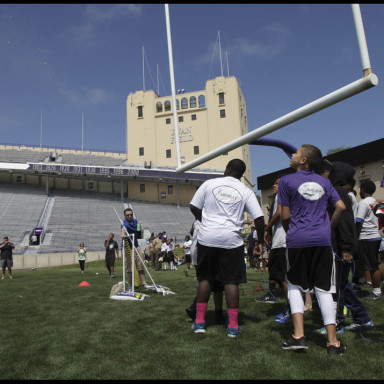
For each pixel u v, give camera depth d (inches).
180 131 1947.6
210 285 127.1
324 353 99.6
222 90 1914.4
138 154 1984.5
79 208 1608.0
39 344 114.2
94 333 126.2
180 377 85.0
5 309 184.2
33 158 1957.4
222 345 108.7
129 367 92.1
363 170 892.0
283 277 150.6
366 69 119.2
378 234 185.3
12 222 1375.5
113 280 386.9
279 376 84.0
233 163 133.8
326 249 105.6
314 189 108.7
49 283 352.5
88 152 2164.1
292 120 155.3
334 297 122.0
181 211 1765.5
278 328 128.9
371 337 114.8
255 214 127.3
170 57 251.6
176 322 140.6
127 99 2049.7
